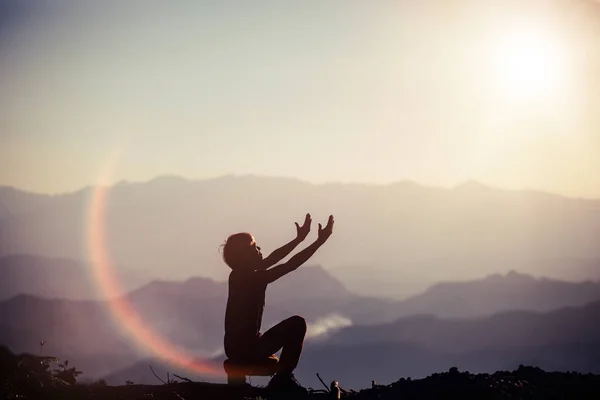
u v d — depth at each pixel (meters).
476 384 9.98
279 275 9.30
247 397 9.28
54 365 10.48
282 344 9.41
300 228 9.51
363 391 10.14
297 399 9.38
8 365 9.92
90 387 10.13
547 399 9.78
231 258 9.45
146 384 10.33
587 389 10.08
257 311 9.36
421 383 10.19
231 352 9.36
